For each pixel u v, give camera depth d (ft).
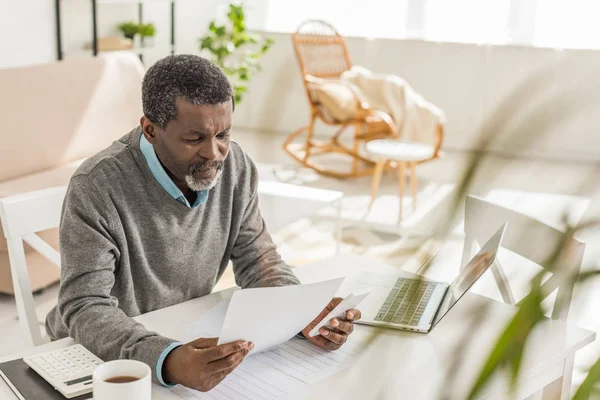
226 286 10.57
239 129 21.04
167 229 4.83
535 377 4.04
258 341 3.89
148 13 17.93
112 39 16.31
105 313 4.25
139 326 4.15
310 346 4.25
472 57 18.92
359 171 17.21
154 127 4.50
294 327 4.04
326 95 16.79
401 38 19.44
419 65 19.48
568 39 18.12
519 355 1.30
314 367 3.97
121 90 12.91
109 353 4.00
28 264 9.55
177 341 3.90
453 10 19.04
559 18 18.11
